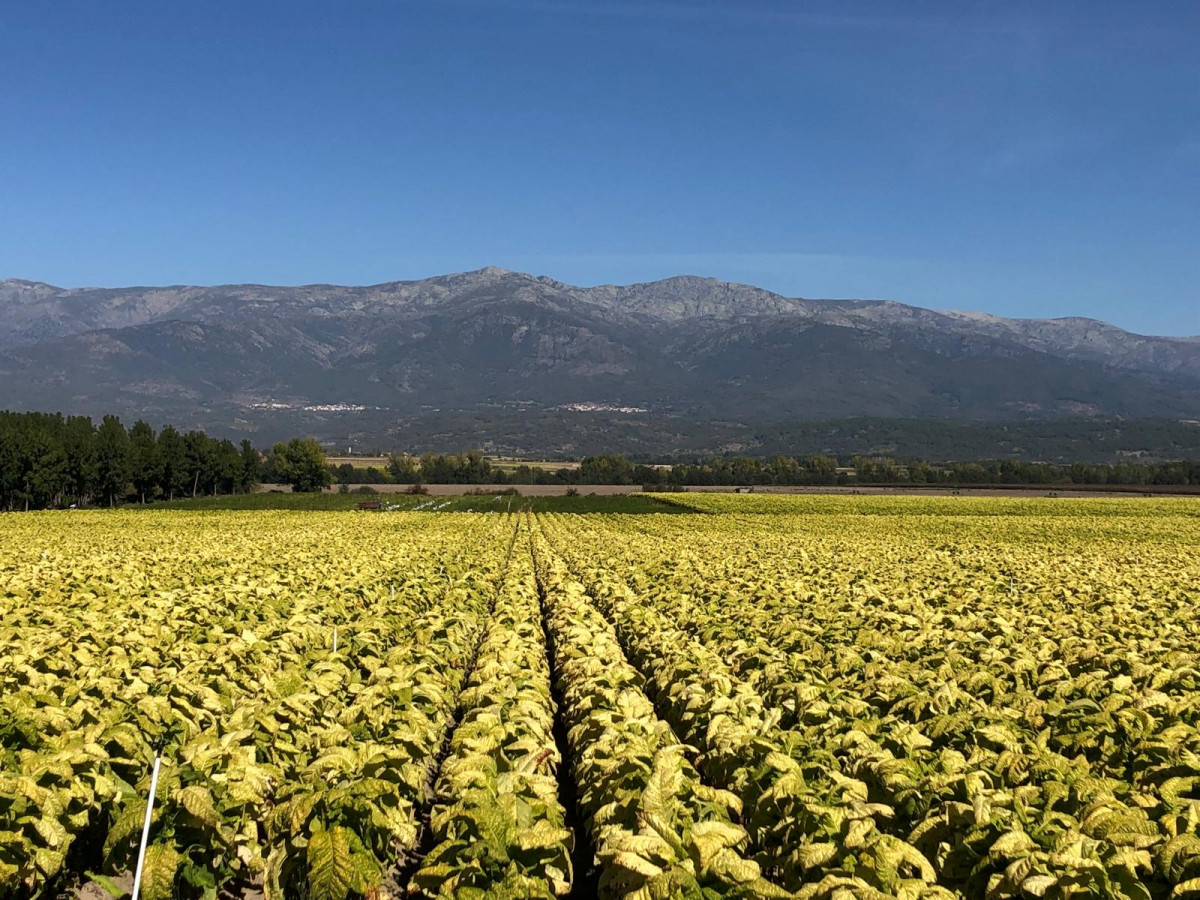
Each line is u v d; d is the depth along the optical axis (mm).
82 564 27828
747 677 13688
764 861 7789
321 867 7402
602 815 8023
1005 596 23062
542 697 11883
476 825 7637
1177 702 11531
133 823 7930
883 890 6715
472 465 153625
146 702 10383
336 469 152875
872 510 85438
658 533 55000
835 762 9273
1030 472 142625
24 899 7789
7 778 7914
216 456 121000
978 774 8523
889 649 15211
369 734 10109
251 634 14914
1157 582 26734
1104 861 6969
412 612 18469
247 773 8742
